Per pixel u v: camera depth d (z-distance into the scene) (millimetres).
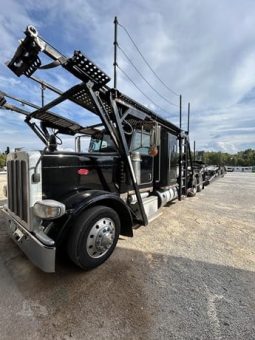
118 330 1728
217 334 1694
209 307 2002
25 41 2201
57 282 2373
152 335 1680
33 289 2242
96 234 2588
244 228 4352
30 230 2346
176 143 5840
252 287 2324
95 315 1888
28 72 2613
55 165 2652
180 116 6590
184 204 6551
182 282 2404
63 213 2260
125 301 2076
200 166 9883
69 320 1826
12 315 1870
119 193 3682
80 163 2965
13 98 3307
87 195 2652
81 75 2646
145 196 4605
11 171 2781
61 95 3025
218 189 10391
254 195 8477
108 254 2805
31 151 2424
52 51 2295
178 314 1907
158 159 4949
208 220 4883
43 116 3852
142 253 3127
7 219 3004
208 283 2391
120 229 3104
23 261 2809
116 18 3709
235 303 2059
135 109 3676
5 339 1624
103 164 3361
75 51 2393
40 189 2414
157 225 4438
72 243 2412
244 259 2984
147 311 1943
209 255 3100
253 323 1811
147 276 2521
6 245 3279
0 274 2508
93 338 1647
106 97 3168
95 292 2209
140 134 4164
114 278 2469
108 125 3115
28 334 1676
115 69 3611
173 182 5699
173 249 3285
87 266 2539
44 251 2119
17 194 2617
